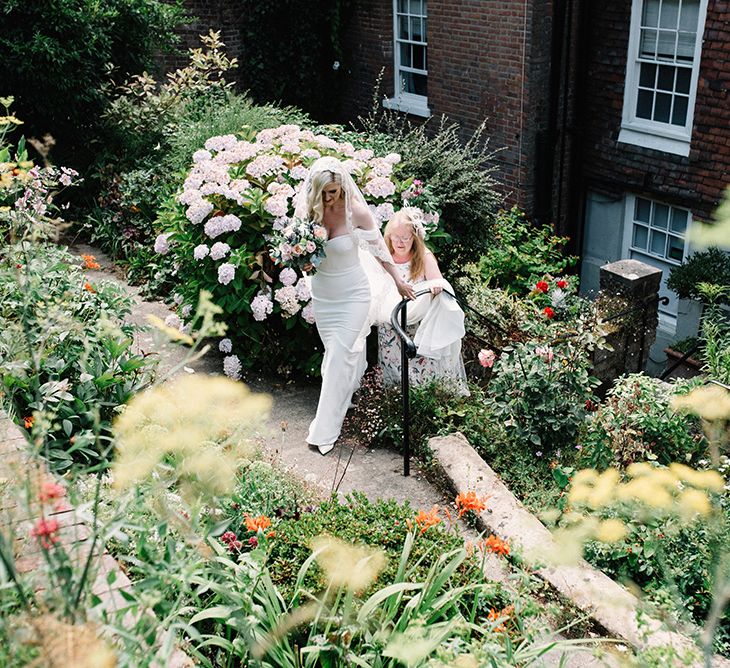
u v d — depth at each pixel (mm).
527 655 2734
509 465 4852
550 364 4988
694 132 8844
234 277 5883
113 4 9266
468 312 6914
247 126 7320
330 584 2855
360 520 3707
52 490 2061
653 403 4855
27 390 4219
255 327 5984
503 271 9273
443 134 8219
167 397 2615
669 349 8305
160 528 2307
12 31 8531
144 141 9250
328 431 5082
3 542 1991
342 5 12375
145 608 2051
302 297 5742
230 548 3393
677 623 3283
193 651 2695
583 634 3430
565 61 9820
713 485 2592
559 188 10469
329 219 4992
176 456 2566
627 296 6891
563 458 4871
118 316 5285
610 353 6789
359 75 12656
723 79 8375
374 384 5645
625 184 9828
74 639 1800
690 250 9406
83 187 9406
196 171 6223
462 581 3385
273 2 11953
